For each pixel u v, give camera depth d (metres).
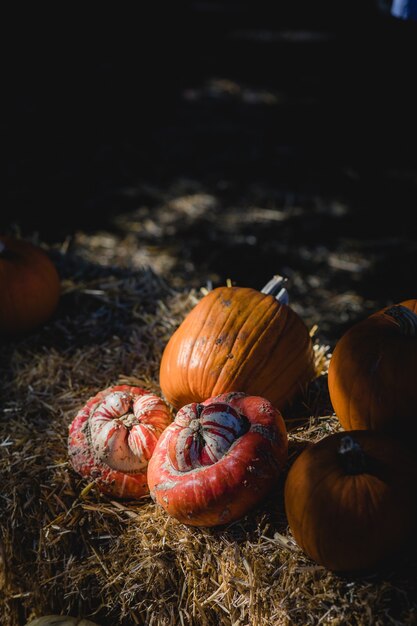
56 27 4.86
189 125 3.72
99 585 1.40
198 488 1.29
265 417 1.34
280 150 3.48
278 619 1.29
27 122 3.63
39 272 1.78
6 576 1.43
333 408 1.49
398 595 1.24
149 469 1.36
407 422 1.34
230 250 2.70
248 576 1.31
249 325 1.48
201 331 1.49
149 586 1.37
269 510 1.36
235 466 1.29
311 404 1.54
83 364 1.72
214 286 2.46
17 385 1.69
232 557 1.32
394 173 3.25
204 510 1.29
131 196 3.06
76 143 3.48
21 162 3.28
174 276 2.49
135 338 1.77
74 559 1.41
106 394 1.50
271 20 5.40
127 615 1.39
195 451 1.32
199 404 1.38
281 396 1.48
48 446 1.54
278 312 1.51
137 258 2.62
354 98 3.97
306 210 2.98
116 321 1.84
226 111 3.90
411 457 1.26
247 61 4.60
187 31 5.11
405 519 1.21
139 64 4.45
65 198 3.02
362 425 1.38
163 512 1.41
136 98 4.00
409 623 1.22
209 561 1.35
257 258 2.65
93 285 1.94
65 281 1.96
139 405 1.46
